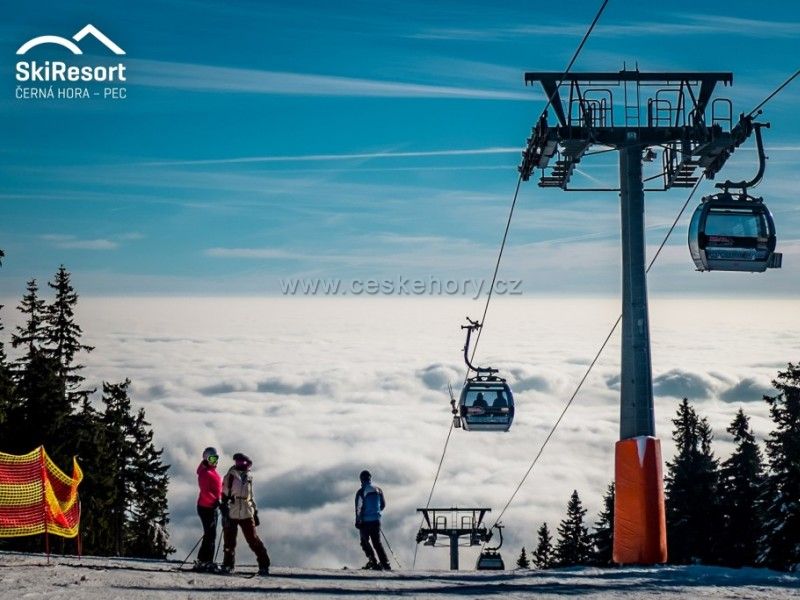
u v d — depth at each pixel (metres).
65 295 72.31
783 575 15.56
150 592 12.59
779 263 20.94
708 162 21.61
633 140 21.02
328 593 13.36
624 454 19.50
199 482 17.02
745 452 63.34
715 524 63.03
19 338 71.31
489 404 36.00
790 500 46.47
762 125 20.78
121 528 70.50
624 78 21.23
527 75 21.31
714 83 21.19
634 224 20.53
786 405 48.81
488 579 16.75
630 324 20.06
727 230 20.78
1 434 53.88
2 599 11.24
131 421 73.38
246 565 19.53
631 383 19.80
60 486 18.41
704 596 12.79
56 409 56.00
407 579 17.02
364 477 21.14
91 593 12.09
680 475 65.44
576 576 16.44
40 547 45.25
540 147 21.61
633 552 19.11
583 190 22.73
